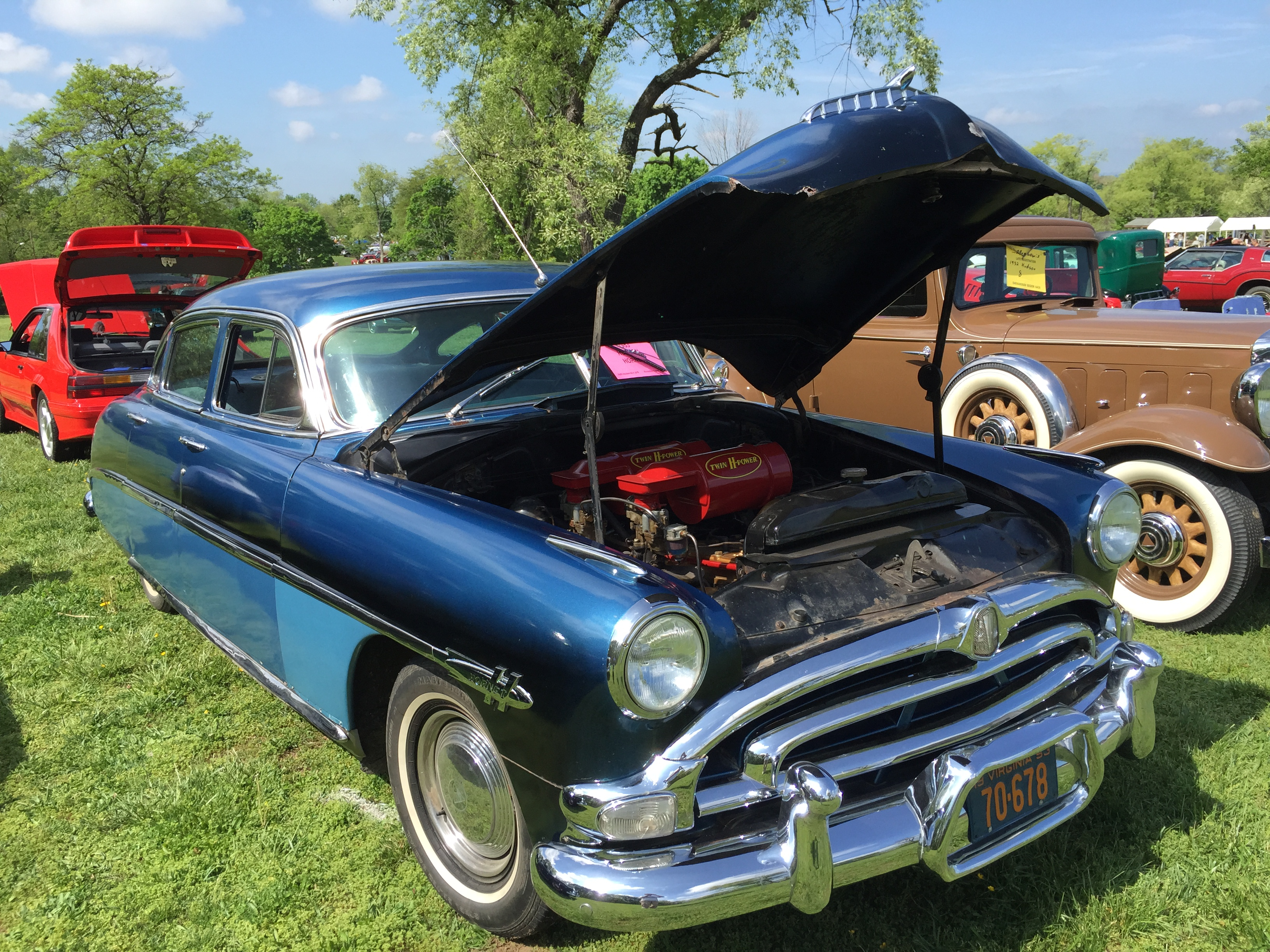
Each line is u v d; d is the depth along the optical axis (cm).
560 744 187
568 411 308
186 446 338
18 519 638
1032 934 227
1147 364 482
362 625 241
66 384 775
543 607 191
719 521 285
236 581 307
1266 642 404
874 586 223
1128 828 263
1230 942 224
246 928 241
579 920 183
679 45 1773
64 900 251
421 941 234
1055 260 605
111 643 422
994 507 280
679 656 182
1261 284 1777
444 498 241
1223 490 405
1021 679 234
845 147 197
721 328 291
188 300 816
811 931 230
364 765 294
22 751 336
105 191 3541
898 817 201
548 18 1627
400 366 306
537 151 1595
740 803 187
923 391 566
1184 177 8006
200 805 291
